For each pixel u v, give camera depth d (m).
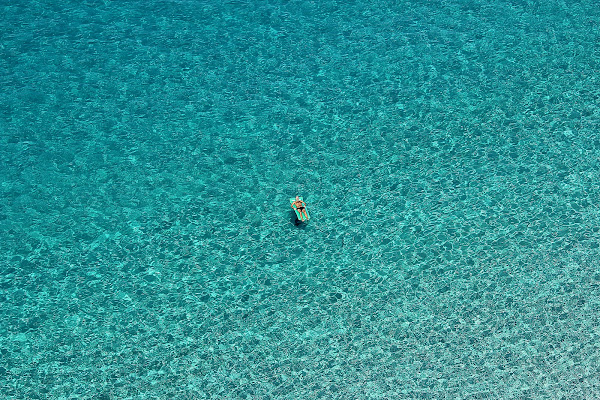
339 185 36.25
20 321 31.58
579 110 38.62
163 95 39.94
